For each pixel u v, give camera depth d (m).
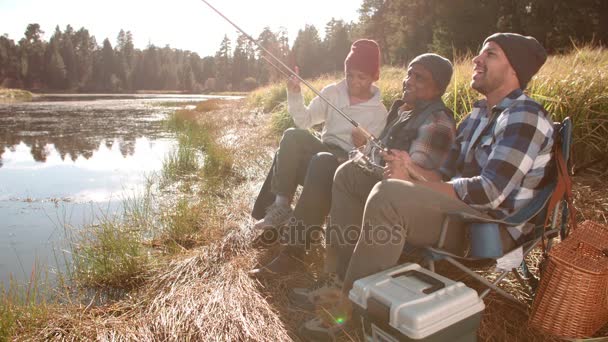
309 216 2.51
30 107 23.16
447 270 2.47
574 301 1.83
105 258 2.91
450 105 5.11
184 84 107.69
